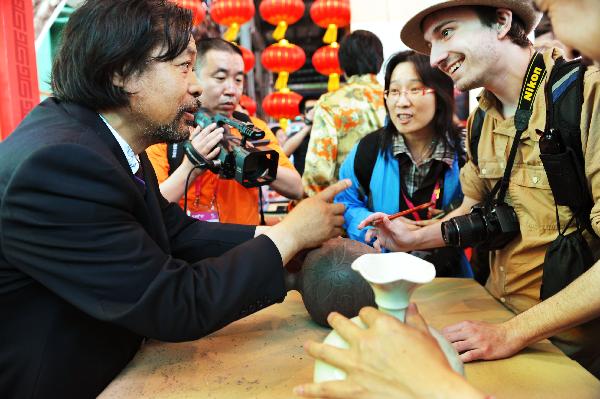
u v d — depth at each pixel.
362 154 1.82
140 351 1.04
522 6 1.11
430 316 1.19
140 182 1.04
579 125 1.01
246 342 1.07
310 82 10.07
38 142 0.79
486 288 1.49
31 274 0.81
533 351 0.99
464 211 1.49
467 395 0.55
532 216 1.19
